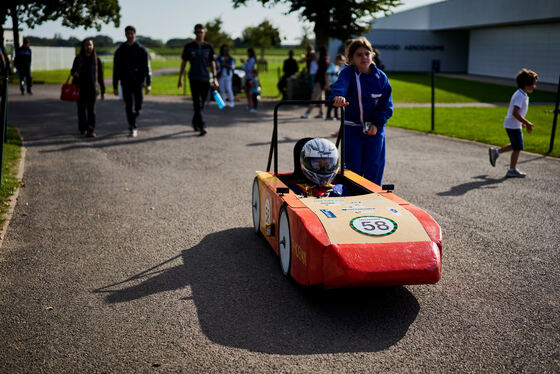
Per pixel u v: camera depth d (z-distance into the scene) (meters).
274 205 4.63
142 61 11.52
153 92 24.98
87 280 4.33
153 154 9.83
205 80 11.86
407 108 19.41
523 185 7.58
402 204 4.26
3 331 3.49
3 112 6.80
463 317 3.67
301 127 13.56
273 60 75.56
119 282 4.29
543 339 3.37
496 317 3.67
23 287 4.19
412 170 8.64
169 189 7.34
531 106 19.67
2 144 6.83
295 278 4.04
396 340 3.36
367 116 5.41
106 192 7.14
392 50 47.00
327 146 4.73
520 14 33.03
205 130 12.24
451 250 5.01
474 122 15.02
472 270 4.53
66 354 3.21
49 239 5.31
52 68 54.09
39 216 6.06
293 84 20.11
